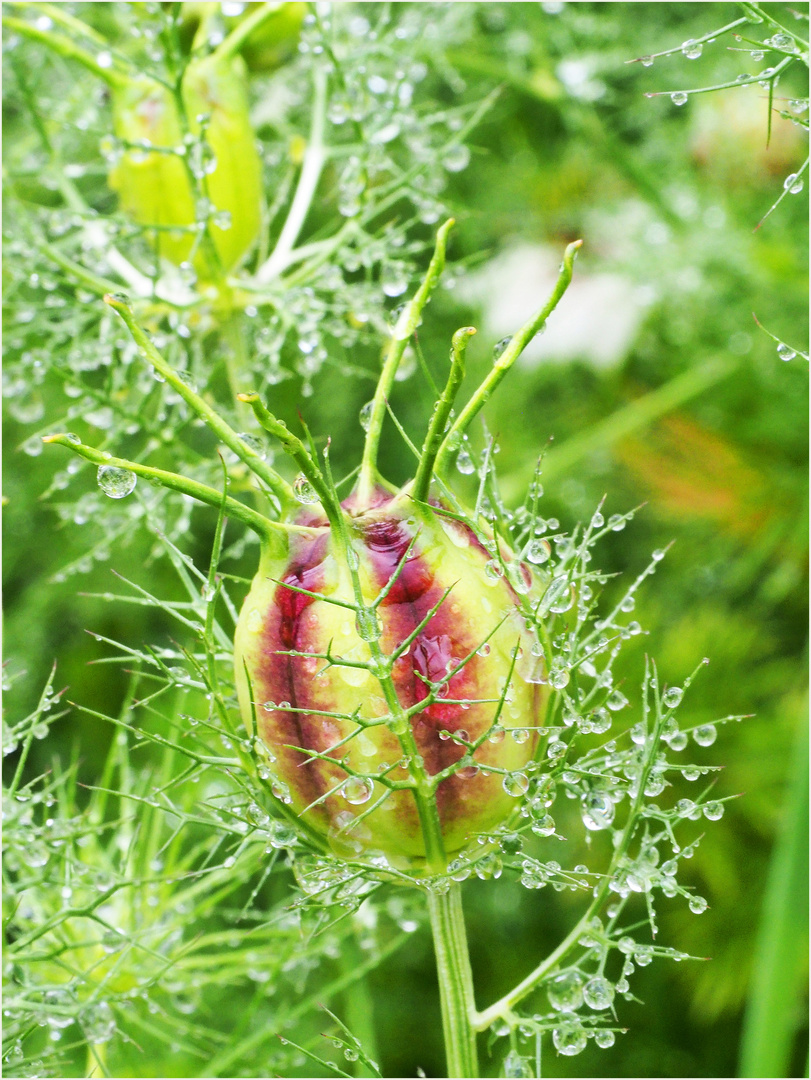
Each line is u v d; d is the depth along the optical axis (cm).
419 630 17
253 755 18
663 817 18
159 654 19
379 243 24
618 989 18
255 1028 29
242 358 24
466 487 35
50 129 27
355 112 24
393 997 33
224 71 23
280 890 30
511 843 18
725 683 32
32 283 24
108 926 20
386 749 17
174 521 25
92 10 27
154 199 23
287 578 17
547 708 18
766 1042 22
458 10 32
